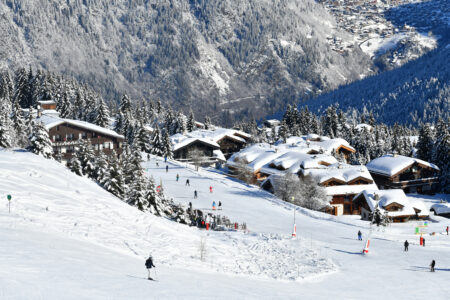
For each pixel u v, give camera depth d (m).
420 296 34.16
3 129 71.69
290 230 58.91
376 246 52.22
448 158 108.62
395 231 62.56
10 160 48.47
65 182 46.41
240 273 35.66
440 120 120.94
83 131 104.38
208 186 85.31
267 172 101.88
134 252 33.41
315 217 69.75
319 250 48.03
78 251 26.52
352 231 60.75
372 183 88.75
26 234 27.16
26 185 40.22
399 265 43.81
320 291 33.00
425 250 51.06
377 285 36.69
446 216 85.12
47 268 20.53
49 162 54.53
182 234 44.66
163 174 93.88
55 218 35.03
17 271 18.97
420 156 122.38
